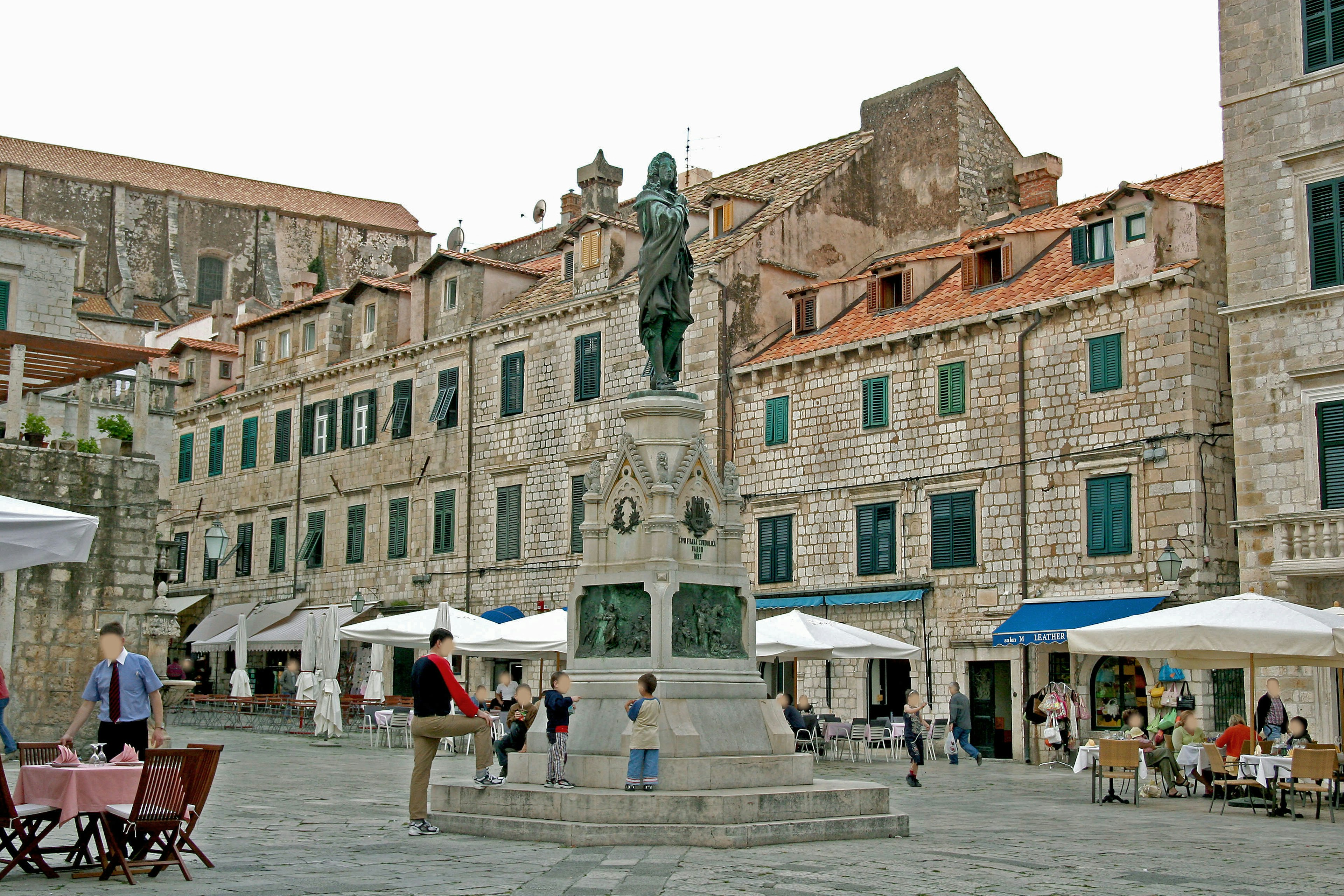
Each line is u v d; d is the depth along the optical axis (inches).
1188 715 1027.9
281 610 2258.9
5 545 628.1
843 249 1862.7
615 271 1870.1
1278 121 1228.5
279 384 2404.0
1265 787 865.5
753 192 1947.6
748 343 1753.2
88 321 2930.6
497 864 544.4
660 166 761.6
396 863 547.5
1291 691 1179.9
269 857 568.4
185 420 2677.2
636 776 629.0
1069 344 1408.7
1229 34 1268.5
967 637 1466.5
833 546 1611.7
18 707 1247.5
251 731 1769.2
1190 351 1307.8
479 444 2025.1
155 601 1755.7
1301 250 1201.4
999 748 1446.9
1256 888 526.9
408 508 2127.2
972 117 1818.4
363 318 2268.7
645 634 685.9
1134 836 711.1
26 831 593.6
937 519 1508.4
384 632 1477.6
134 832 535.8
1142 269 1354.6
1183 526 1294.3
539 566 1900.8
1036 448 1427.2
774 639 1264.8
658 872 522.3
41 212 3221.0
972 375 1494.8
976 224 1796.3
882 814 673.6
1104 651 942.4
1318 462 1171.9
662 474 701.9
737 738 674.8
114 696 581.0
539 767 687.7
